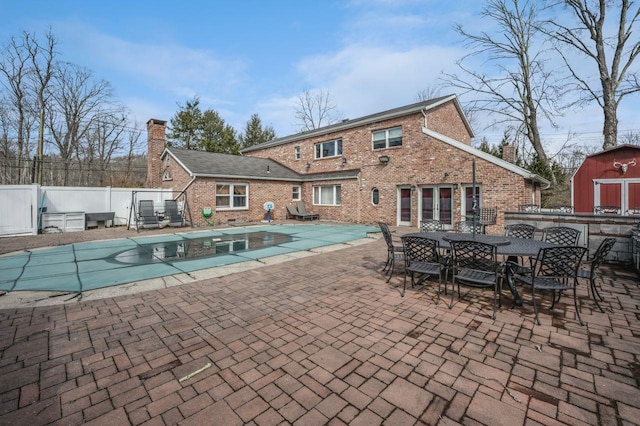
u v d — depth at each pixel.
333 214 16.66
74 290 4.72
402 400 2.21
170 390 2.33
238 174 15.38
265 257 7.18
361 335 3.24
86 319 3.66
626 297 4.33
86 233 11.62
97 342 3.10
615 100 15.17
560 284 3.72
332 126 18.59
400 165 13.85
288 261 6.79
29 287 4.89
